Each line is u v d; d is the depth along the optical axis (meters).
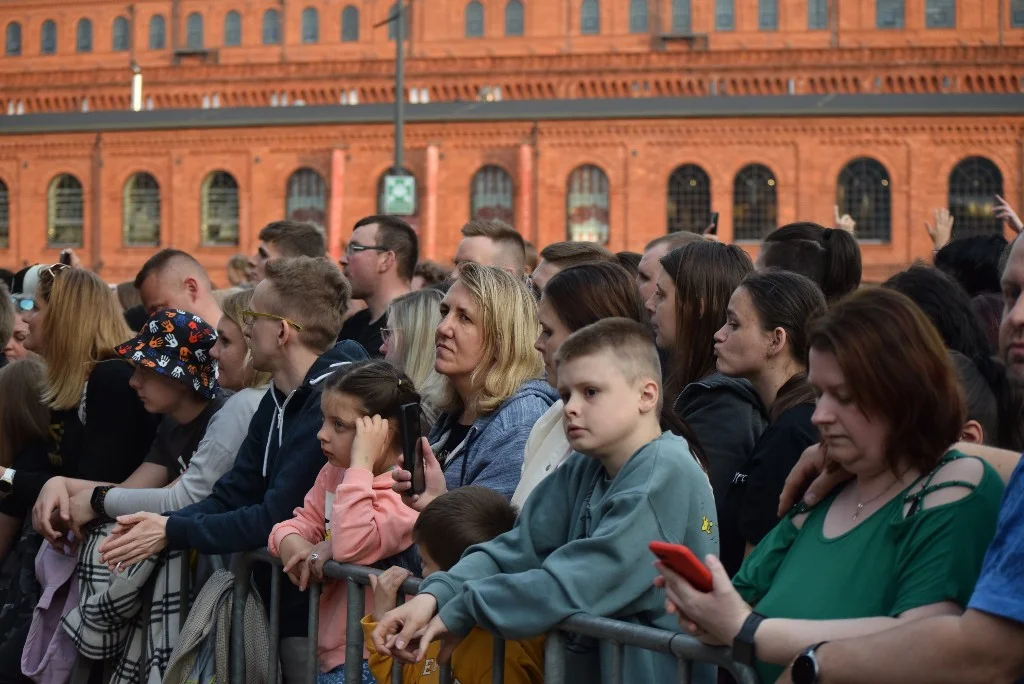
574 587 4.19
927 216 41.38
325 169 44.84
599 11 46.56
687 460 4.34
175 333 7.14
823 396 3.69
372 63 45.47
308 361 6.60
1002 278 3.92
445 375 6.16
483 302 5.82
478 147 43.72
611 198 42.97
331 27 48.66
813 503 3.96
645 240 42.81
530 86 44.31
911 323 3.60
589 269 5.52
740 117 42.22
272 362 6.61
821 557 3.78
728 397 5.46
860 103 41.66
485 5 47.28
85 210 46.72
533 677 4.89
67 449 7.77
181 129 45.91
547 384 5.96
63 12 50.59
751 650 3.51
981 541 3.48
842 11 45.22
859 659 3.32
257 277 11.03
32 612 7.65
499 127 43.56
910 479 3.68
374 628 4.61
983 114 41.03
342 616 5.89
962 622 3.23
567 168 43.25
